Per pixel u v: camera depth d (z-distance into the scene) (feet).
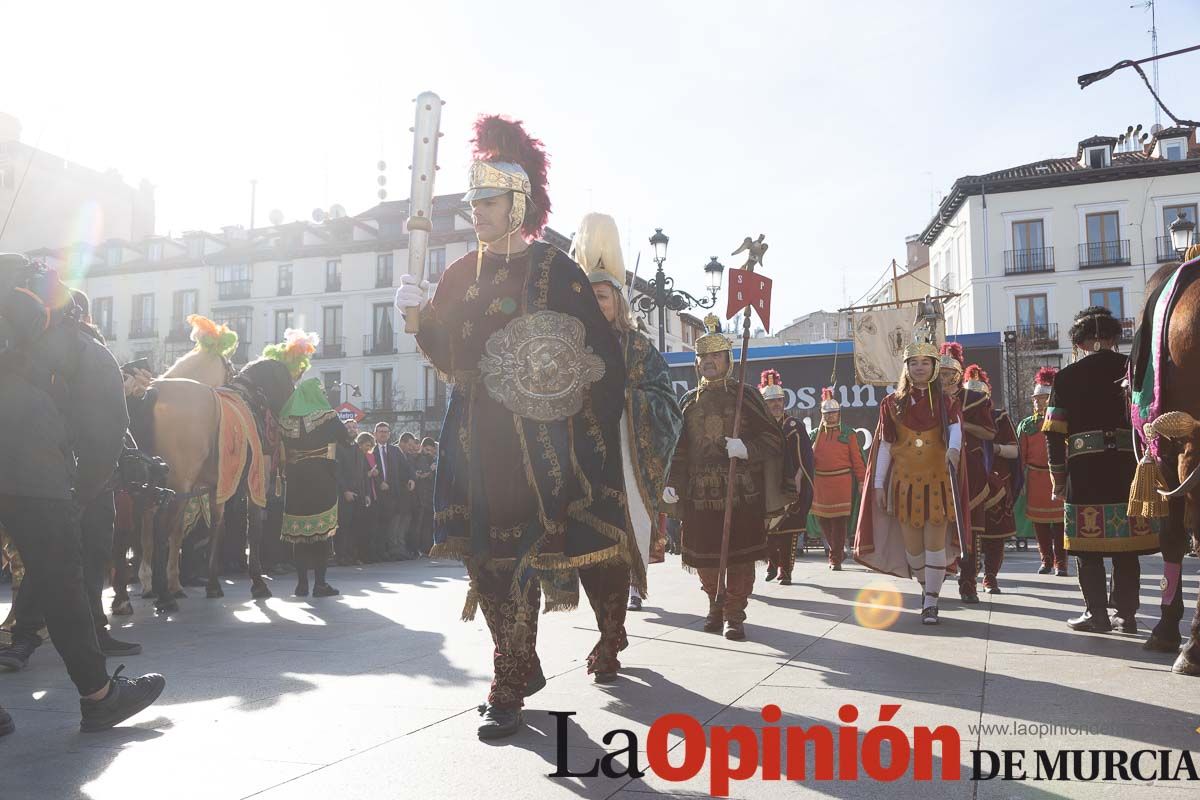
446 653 15.78
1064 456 18.33
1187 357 12.88
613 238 14.23
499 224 11.61
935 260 174.40
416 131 11.58
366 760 9.23
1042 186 143.64
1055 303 142.51
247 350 167.02
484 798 8.04
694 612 21.70
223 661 15.31
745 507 18.01
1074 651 15.64
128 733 10.50
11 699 12.84
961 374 24.13
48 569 10.55
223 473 24.81
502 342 11.18
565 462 11.10
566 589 12.45
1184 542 15.37
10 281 10.96
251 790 8.31
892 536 21.79
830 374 57.72
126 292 176.04
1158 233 138.72
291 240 167.84
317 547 26.66
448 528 11.32
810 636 17.65
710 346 19.29
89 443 11.41
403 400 155.02
